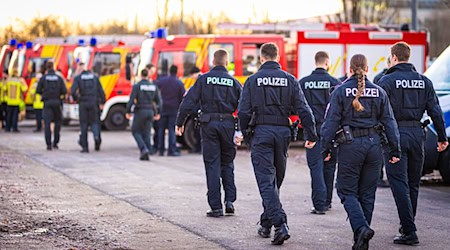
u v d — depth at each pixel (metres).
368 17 36.97
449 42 45.56
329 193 10.95
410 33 21.95
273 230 9.48
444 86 13.19
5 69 30.38
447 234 9.29
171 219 10.20
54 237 8.96
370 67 21.73
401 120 8.78
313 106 10.79
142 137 18.23
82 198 11.98
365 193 8.33
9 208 10.91
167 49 22.03
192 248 8.45
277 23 23.17
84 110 19.56
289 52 21.77
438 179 14.95
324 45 21.44
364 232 7.94
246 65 21.80
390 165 8.68
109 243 8.67
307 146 9.15
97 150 20.09
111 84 27.34
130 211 10.82
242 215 10.49
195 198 11.98
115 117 27.45
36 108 27.33
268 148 8.84
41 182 13.78
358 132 8.20
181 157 18.72
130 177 14.57
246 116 8.89
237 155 19.56
